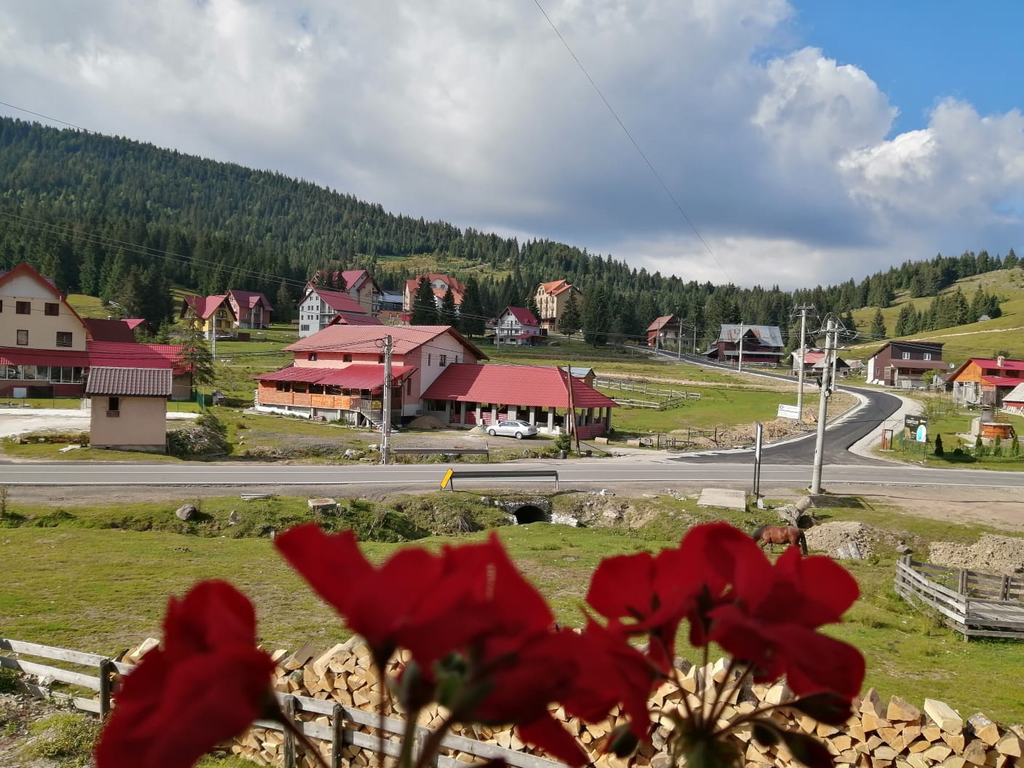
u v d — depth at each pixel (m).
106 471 25.94
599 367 85.25
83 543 17.16
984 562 19.44
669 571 1.06
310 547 0.80
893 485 30.03
